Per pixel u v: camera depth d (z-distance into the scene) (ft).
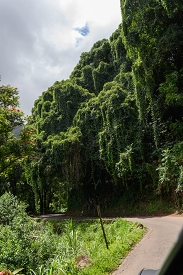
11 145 60.29
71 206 111.14
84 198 107.86
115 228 47.60
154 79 76.48
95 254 25.99
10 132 63.16
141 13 71.41
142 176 81.41
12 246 31.91
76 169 98.68
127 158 80.94
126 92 92.38
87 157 100.94
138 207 84.79
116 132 86.43
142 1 71.67
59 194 149.18
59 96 125.49
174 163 64.03
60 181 113.50
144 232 37.65
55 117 125.29
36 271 28.73
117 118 87.86
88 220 67.92
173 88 65.36
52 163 104.01
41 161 108.78
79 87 126.00
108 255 24.30
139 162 82.58
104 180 104.27
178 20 68.44
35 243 34.94
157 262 21.59
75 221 71.56
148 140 84.58
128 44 76.54
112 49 126.41
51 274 22.48
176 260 3.38
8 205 43.32
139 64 76.02
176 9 64.85
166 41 65.67
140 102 79.41
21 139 63.46
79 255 25.95
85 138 103.19
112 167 88.12
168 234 34.42
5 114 60.54
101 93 105.40
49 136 118.42
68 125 119.14
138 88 79.71
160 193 75.56
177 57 70.69
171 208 70.90
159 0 69.92
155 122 74.08
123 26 78.38
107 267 21.36
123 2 78.59
